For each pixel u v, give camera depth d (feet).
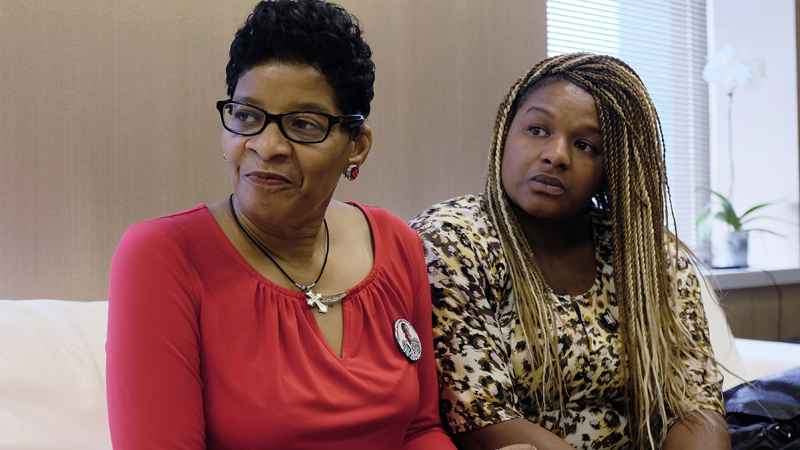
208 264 3.74
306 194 3.68
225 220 3.91
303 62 3.58
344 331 3.99
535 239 4.99
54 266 5.49
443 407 4.49
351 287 4.09
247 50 3.63
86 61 5.57
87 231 5.60
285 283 3.90
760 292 11.16
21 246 5.35
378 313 4.12
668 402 4.94
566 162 4.75
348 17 3.78
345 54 3.68
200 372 3.67
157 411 3.49
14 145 5.31
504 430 4.32
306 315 3.87
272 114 3.58
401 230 4.46
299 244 3.96
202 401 3.65
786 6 11.83
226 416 3.61
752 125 12.20
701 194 12.30
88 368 4.54
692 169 12.28
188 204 6.06
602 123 4.88
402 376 4.04
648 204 5.06
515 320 4.72
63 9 5.47
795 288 11.57
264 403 3.61
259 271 3.86
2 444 4.10
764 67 11.00
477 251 4.66
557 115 4.82
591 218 5.23
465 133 7.82
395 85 7.30
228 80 3.75
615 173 4.99
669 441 4.85
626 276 4.98
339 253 4.18
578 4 11.00
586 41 11.10
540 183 4.76
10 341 4.40
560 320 4.77
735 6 12.32
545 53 8.48
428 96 7.53
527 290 4.73
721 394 5.18
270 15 3.59
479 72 7.92
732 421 5.46
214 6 6.15
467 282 4.56
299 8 3.62
